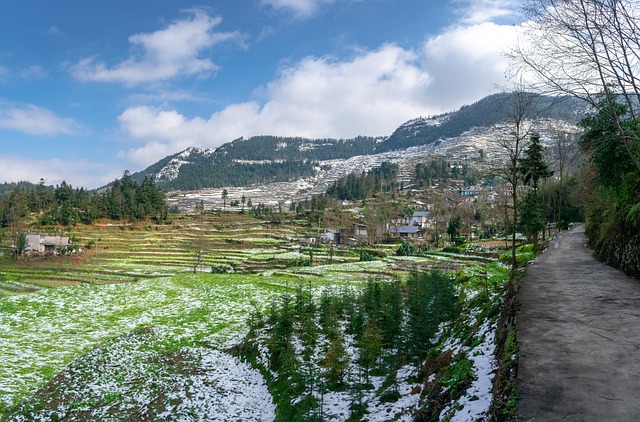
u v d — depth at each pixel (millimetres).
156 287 42969
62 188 151625
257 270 67750
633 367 7121
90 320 30141
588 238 35156
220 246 99688
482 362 9586
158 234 112688
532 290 13984
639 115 12336
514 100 20469
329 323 22719
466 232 87812
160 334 27172
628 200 20406
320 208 148250
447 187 184625
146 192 144625
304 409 13648
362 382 15281
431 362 13867
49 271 65812
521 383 6629
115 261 80688
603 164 21891
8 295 40781
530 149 32375
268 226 128000
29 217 125375
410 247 78625
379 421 11234
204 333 27922
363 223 123812
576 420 5453
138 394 17703
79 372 19859
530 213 36469
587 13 11461
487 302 17203
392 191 175625
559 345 8320
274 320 22922
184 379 19688
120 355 22672
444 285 23344
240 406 16594
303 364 17391
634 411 5617
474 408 7203
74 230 113375
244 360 22219
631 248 18000
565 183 55781
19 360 20797
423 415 9344
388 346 16609
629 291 13734
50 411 15805
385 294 23766
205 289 42125
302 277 50875
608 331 9188
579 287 14523
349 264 65562
